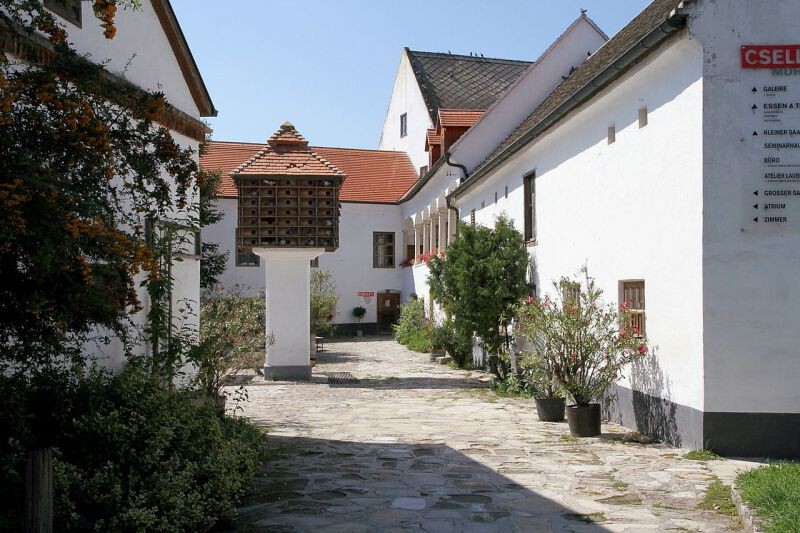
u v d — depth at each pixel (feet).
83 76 18.04
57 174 15.61
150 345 29.78
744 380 28.78
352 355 87.92
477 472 27.37
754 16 29.07
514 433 36.14
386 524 20.74
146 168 19.39
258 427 35.37
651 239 34.19
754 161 28.99
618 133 38.40
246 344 38.73
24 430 17.85
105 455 18.04
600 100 39.75
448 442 33.73
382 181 124.67
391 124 141.49
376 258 121.60
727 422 28.81
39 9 17.98
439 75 124.57
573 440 33.96
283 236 59.31
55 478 15.96
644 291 35.37
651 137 34.22
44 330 17.63
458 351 73.92
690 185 30.22
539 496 23.71
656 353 33.58
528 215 56.75
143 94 20.08
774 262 28.86
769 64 28.96
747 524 19.40
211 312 42.24
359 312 119.03
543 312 39.06
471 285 55.42
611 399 36.32
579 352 35.81
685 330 30.66
